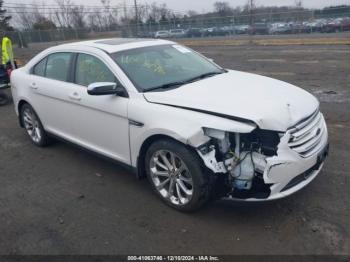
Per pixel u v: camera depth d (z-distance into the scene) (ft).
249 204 10.36
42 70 16.61
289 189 10.35
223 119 10.02
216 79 13.32
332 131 17.95
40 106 16.62
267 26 97.66
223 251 9.77
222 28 103.65
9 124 23.26
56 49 15.90
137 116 11.60
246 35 100.37
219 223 10.93
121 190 13.34
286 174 9.98
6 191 13.98
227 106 10.39
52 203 12.82
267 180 9.87
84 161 16.24
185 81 13.12
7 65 29.17
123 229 11.00
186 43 90.48
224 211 11.48
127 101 12.03
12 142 19.54
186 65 14.62
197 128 10.09
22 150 18.19
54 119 16.03
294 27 94.07
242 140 10.23
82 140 14.83
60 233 11.03
